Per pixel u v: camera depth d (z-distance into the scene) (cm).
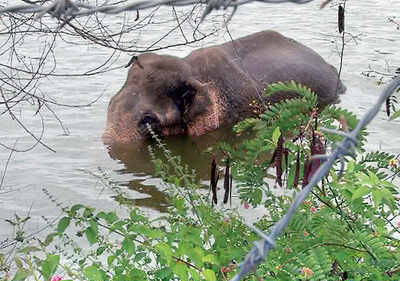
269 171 987
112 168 1096
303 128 493
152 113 1345
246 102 1481
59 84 1534
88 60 1728
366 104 1438
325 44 1936
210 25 2125
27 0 540
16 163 1099
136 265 629
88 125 1303
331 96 1525
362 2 2525
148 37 1919
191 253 431
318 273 412
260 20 2259
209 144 1302
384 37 1980
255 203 548
